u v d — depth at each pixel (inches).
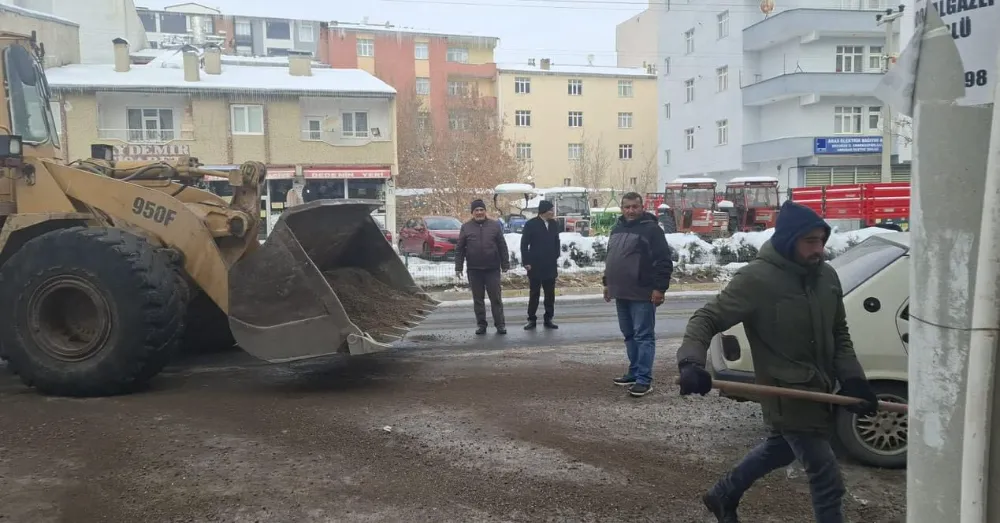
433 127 2044.8
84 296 246.8
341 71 1491.1
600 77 2452.0
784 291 129.8
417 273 623.2
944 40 82.4
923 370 85.9
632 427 216.8
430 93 2340.1
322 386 266.2
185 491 163.6
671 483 173.2
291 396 249.6
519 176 1913.1
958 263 81.7
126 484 167.2
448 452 191.8
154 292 240.2
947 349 82.9
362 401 243.1
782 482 173.6
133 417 218.7
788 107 1581.0
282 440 199.6
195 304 318.0
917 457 87.1
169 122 1275.8
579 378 281.9
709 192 1203.9
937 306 83.9
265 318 247.4
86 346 241.3
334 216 291.3
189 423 213.6
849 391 130.5
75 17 1569.9
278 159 1312.7
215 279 255.0
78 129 1216.8
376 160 1366.9
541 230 409.7
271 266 247.4
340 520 150.3
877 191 981.8
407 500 160.7
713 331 131.7
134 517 150.5
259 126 1302.9
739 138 1681.8
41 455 184.9
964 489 79.7
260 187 300.5
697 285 648.4
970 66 79.8
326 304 243.9
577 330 411.8
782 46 1598.2
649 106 2498.8
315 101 1348.4
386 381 275.3
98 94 1230.3
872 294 187.6
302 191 1325.0
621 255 253.1
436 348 351.6
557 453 192.2
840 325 136.6
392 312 304.0
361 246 326.3
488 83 2425.0
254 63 1654.8
